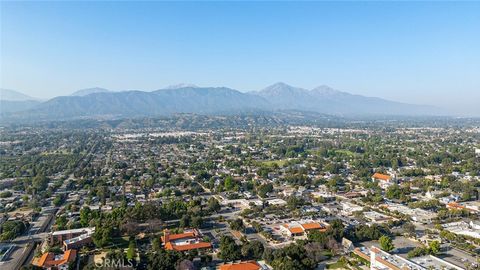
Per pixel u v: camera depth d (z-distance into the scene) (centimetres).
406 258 17775
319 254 18738
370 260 17775
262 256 18500
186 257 18125
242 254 18625
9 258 19375
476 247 19912
